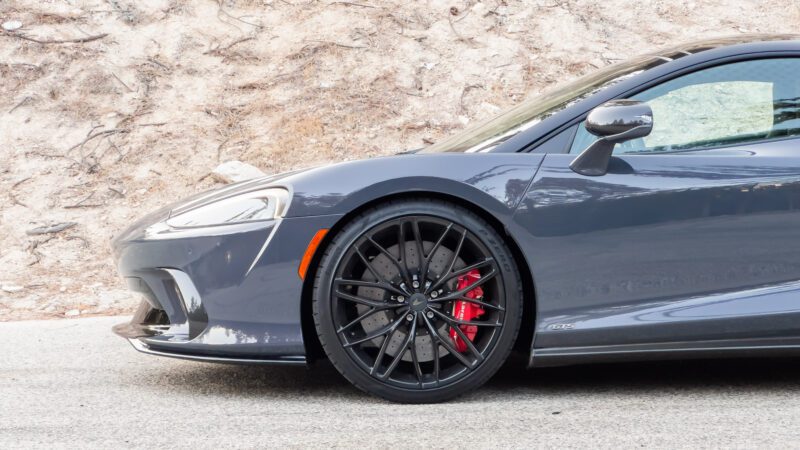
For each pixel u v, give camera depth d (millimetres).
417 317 3023
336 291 2975
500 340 3010
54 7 8680
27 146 7340
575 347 3016
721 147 3113
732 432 2617
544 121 3164
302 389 3273
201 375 3553
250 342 2986
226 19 8797
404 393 3008
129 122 7609
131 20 8617
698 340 3051
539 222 2967
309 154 7371
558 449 2471
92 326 4719
